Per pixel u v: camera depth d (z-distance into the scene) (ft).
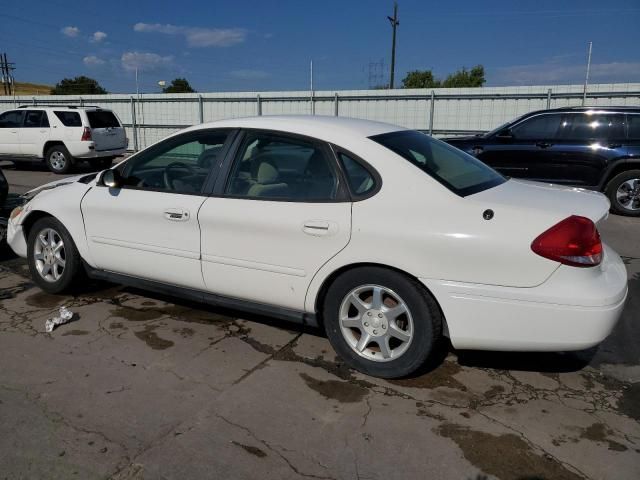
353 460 8.31
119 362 11.38
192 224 12.16
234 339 12.60
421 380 10.82
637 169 29.17
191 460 8.25
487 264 9.46
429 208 9.96
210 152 12.57
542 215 9.48
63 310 13.71
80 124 47.60
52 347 12.05
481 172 11.93
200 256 12.19
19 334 12.70
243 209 11.51
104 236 13.73
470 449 8.62
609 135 28.99
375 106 57.62
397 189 10.27
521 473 8.07
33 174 48.26
